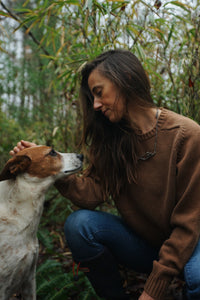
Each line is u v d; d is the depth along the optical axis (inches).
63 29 115.1
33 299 84.6
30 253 79.5
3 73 172.4
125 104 76.5
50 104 145.2
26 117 187.9
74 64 118.4
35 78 160.1
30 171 82.5
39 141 141.9
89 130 88.0
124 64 74.5
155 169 74.8
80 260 82.4
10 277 75.9
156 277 66.8
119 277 85.6
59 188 88.4
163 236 80.0
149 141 75.1
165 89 114.4
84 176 89.9
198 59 103.0
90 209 87.2
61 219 131.4
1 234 75.7
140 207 78.6
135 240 84.3
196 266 64.9
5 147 162.9
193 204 67.7
